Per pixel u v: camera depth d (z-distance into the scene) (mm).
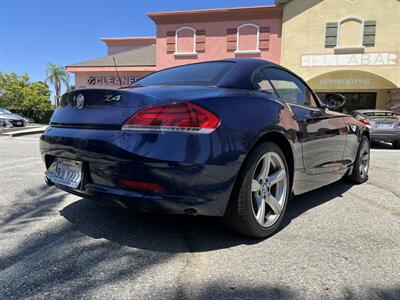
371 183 4840
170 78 3141
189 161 2199
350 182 4816
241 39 17672
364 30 15570
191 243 2641
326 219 3250
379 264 2336
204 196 2299
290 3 16250
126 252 2480
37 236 2752
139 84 3211
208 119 2287
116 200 2365
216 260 2371
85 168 2514
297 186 3203
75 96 2686
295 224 3104
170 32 18641
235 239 2723
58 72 40656
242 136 2428
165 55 18828
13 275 2137
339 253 2498
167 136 2203
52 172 2906
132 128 2279
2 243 2613
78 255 2422
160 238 2729
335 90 16828
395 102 16125
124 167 2254
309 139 3223
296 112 3125
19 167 5910
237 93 2645
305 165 3221
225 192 2383
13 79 38969
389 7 15305
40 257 2385
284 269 2256
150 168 2191
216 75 2898
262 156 2650
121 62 21359
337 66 15891
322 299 1925
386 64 15469
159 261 2348
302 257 2430
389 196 4109
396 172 5719
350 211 3504
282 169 2908
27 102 36156
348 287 2049
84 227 2947
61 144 2627
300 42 16172
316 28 15992
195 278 2137
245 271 2225
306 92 3672
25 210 3412
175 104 2256
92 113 2529
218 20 17891
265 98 2836
